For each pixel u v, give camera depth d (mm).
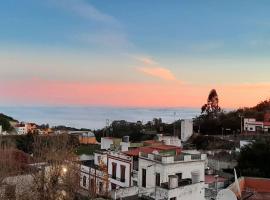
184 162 42594
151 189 37344
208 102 175375
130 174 47875
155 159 42750
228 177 52875
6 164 40344
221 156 71438
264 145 62906
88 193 44938
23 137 87250
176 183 36594
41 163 45906
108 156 52562
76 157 49969
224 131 138750
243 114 157250
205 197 39344
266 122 134875
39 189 38156
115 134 126750
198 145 103500
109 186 50875
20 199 36875
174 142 62062
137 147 55500
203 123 143875
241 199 35938
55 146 52312
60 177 41344
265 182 42188
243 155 63281
